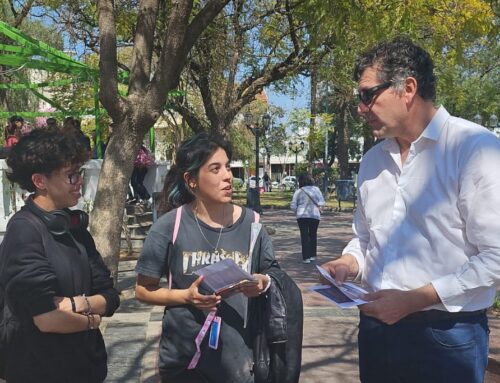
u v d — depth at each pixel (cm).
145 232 1141
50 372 231
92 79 1097
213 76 1434
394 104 229
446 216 224
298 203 1112
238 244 269
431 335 232
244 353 261
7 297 228
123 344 539
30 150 237
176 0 697
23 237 228
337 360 511
